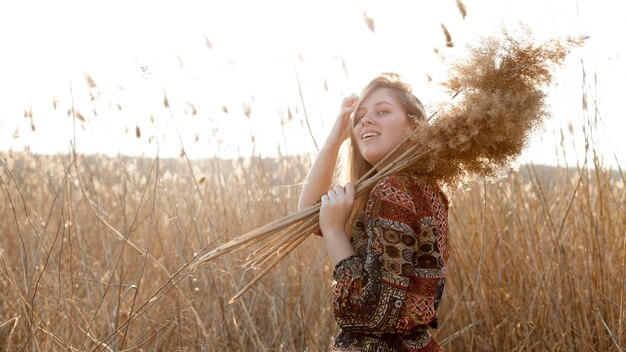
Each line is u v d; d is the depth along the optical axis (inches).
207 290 139.6
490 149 71.7
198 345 125.7
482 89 72.0
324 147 89.7
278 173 178.2
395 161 73.8
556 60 73.2
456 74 75.5
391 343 68.9
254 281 83.5
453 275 145.4
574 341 132.3
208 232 161.8
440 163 72.1
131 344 127.0
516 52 73.0
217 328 138.3
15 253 163.9
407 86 80.0
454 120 70.4
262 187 168.1
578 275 132.8
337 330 137.7
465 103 71.6
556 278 137.2
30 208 177.5
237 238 84.0
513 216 146.4
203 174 180.1
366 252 70.3
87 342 124.0
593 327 130.3
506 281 147.2
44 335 120.0
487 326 136.6
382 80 79.5
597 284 131.8
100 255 166.1
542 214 147.3
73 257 149.5
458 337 142.1
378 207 68.7
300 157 176.9
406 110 77.2
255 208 163.6
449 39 103.1
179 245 143.3
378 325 66.4
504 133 69.6
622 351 115.4
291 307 139.7
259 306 151.7
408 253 66.9
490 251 145.1
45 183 185.5
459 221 146.3
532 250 141.1
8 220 177.9
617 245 133.9
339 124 89.6
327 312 142.9
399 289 65.9
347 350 70.1
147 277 152.3
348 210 73.1
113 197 182.2
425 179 72.9
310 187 89.3
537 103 70.6
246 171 174.1
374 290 65.8
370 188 74.6
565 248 139.7
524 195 149.0
